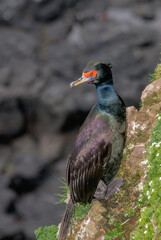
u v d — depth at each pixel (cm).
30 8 2467
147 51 2341
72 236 571
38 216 1861
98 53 2342
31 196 1973
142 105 654
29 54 2320
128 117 633
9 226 1762
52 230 645
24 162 2077
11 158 2105
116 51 2325
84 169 535
